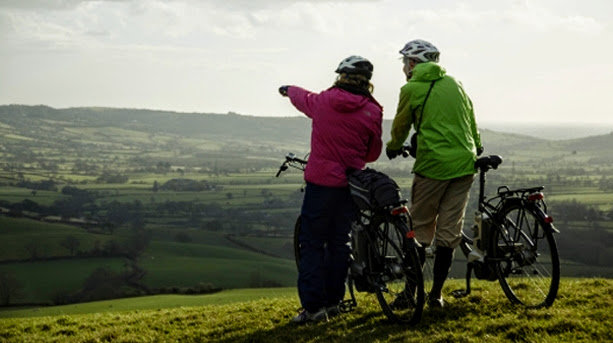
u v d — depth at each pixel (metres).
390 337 6.30
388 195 6.57
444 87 6.88
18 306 94.75
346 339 6.52
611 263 84.62
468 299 7.49
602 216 147.25
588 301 6.88
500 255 7.02
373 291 7.14
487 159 6.91
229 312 8.86
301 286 7.34
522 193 6.79
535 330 5.97
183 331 7.84
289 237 157.38
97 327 8.77
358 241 7.16
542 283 7.42
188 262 123.19
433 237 7.21
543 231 6.53
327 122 6.99
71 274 114.69
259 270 115.94
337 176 7.04
